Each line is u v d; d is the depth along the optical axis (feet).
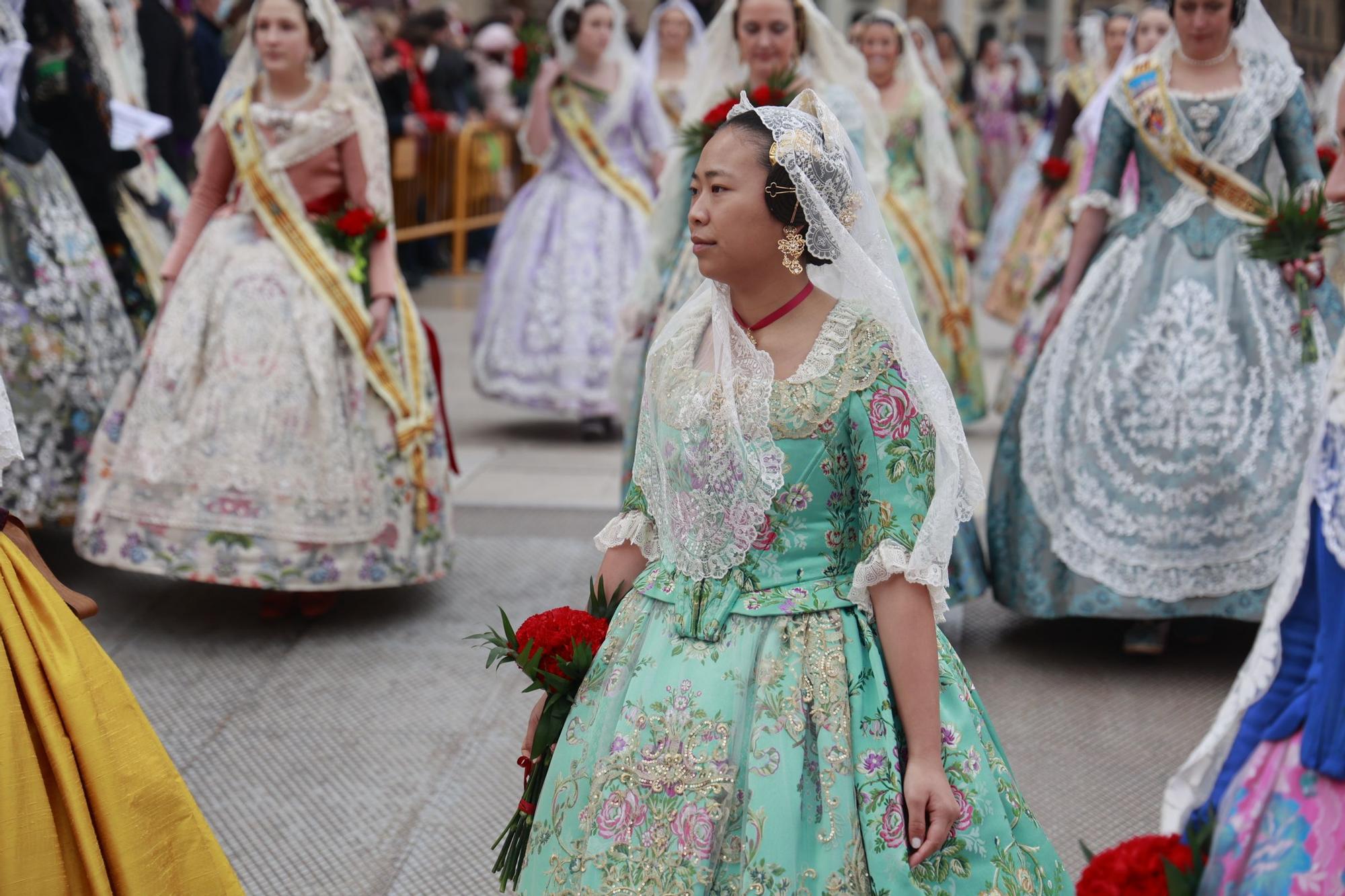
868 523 6.97
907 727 6.88
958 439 6.86
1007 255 27.71
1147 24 20.16
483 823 11.28
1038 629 15.62
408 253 39.40
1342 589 8.18
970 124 39.60
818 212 6.84
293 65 14.83
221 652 14.61
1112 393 14.12
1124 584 14.01
